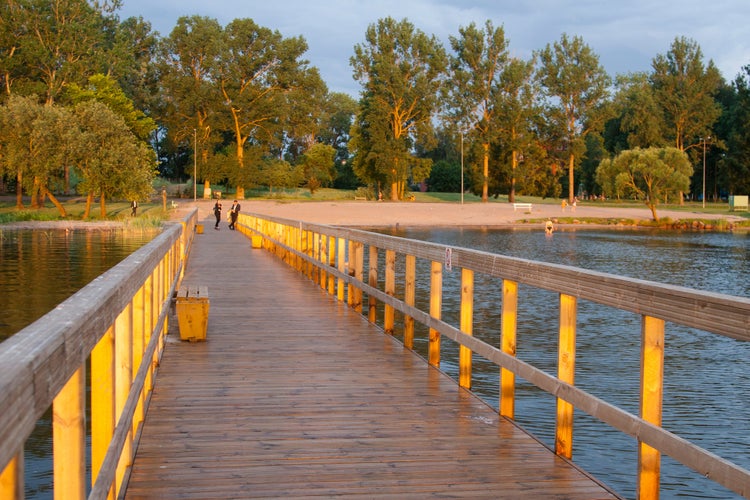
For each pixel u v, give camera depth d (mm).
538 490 4250
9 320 15797
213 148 96750
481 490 4246
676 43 100688
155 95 100062
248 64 92062
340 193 108938
